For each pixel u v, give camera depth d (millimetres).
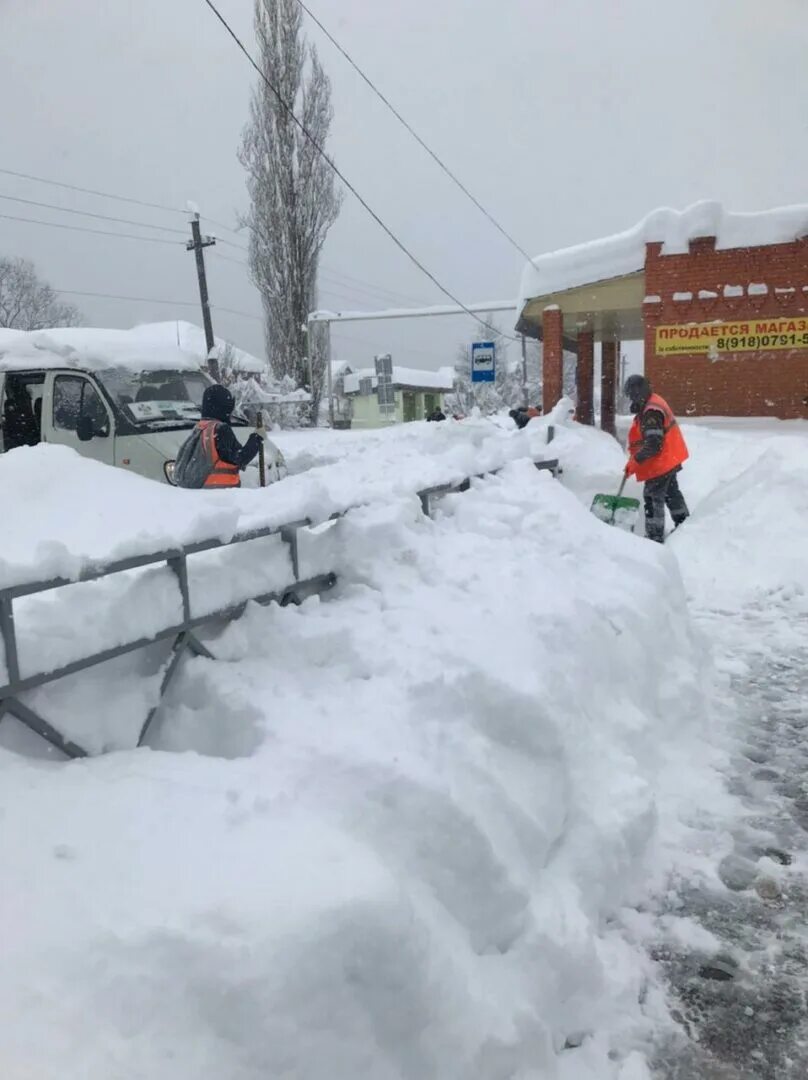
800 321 12586
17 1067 1434
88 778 2361
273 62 26797
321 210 28906
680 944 2701
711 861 3117
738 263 12867
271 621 3270
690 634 4758
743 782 3674
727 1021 2387
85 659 2545
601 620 3850
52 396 8500
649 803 3137
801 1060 2250
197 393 9219
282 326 29594
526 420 14805
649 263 13430
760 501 7449
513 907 2381
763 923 2783
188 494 3826
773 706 4445
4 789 2203
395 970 1874
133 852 2004
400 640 3139
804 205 12609
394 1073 1843
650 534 8062
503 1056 2051
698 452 10820
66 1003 1574
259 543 3416
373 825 2318
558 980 2377
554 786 2838
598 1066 2244
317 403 30891
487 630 3299
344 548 3809
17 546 3051
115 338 9125
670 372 13383
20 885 1842
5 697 2344
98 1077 1467
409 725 2688
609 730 3459
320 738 2586
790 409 12719
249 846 2062
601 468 9672
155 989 1639
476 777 2590
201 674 2936
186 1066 1559
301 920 1794
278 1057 1657
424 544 4078
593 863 2801
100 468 3926
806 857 3121
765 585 6535
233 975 1677
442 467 5301
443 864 2324
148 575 2850
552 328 14898
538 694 2926
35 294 54938
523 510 5047
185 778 2400
